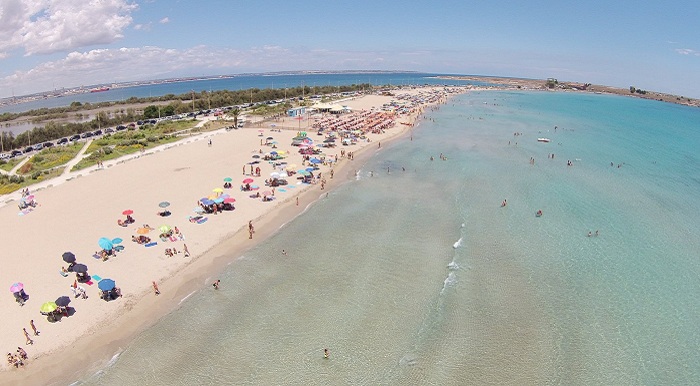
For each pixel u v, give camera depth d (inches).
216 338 1027.3
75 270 1182.3
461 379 912.9
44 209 1764.3
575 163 2716.5
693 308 1176.2
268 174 2284.7
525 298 1207.6
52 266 1298.0
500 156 2847.0
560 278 1315.2
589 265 1395.2
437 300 1184.2
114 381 890.1
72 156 2699.3
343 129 3629.4
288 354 980.6
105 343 995.3
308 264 1366.9
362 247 1485.0
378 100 6220.5
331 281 1274.6
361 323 1086.4
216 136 3314.5
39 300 1125.7
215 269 1327.5
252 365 946.7
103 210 1750.7
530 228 1665.8
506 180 2284.7
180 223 1632.6
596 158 2876.5
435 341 1025.5
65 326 1039.0
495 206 1892.2
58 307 1075.9
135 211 1737.2
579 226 1695.4
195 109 5132.9
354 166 2536.9
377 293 1213.7
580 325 1098.7
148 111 4630.9
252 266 1349.7
